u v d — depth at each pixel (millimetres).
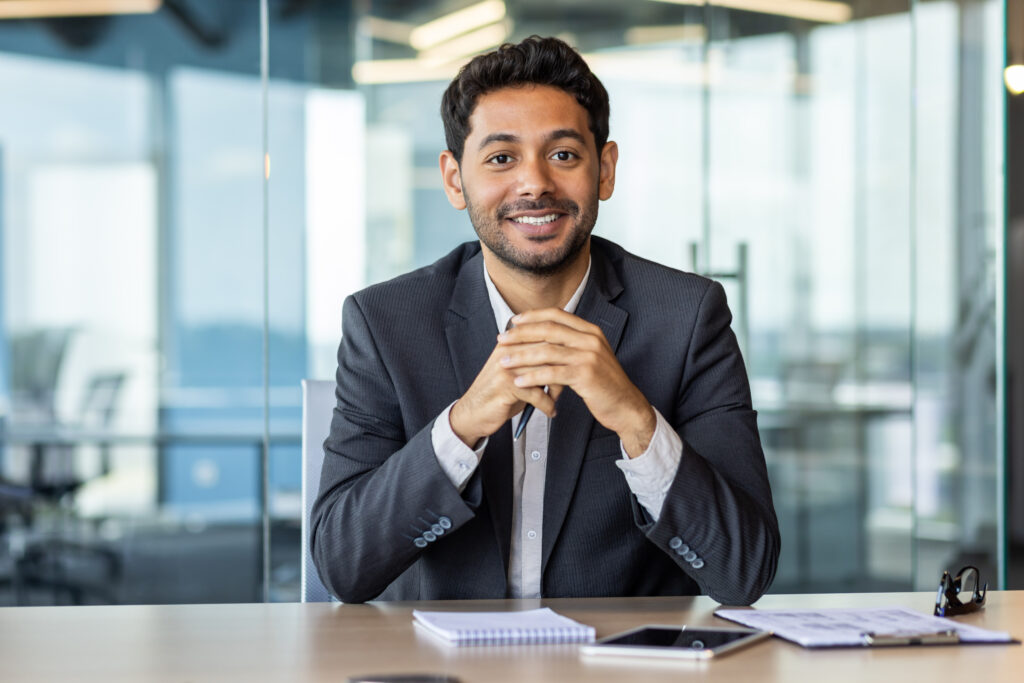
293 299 3301
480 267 1599
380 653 1037
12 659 1022
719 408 1527
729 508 1325
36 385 7254
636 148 3316
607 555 1459
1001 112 3393
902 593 1414
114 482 7227
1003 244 3406
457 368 1529
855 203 3406
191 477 7316
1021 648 1057
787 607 1312
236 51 7648
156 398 7375
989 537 3506
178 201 7535
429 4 3387
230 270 7555
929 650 1046
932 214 3430
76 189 7496
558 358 1287
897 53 3410
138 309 7434
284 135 3342
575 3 3328
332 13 3365
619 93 3318
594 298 1562
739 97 3350
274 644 1076
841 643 1055
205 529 7281
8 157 7445
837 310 3414
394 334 1547
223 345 7484
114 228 7469
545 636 1083
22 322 7316
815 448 3457
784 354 3402
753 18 3352
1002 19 3391
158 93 7562
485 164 1457
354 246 3346
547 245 1463
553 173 1451
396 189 3373
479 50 3357
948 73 3416
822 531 3488
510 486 1445
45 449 7141
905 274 3434
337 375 1583
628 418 1302
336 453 1503
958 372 3469
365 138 3369
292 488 3219
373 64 3381
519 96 1438
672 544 1332
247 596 6941
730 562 1316
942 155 3424
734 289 3361
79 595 6781
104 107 7523
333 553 1379
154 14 7602
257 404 7441
